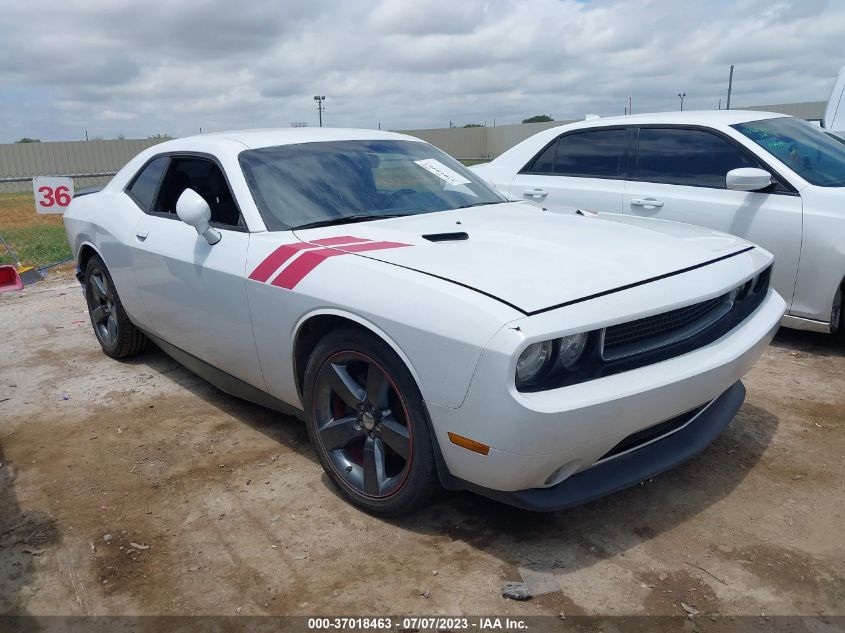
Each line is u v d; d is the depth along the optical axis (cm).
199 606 249
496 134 3434
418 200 377
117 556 280
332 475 312
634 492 310
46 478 348
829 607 235
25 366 520
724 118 536
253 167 366
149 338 488
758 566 257
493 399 231
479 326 234
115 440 386
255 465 349
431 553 271
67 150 3616
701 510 295
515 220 347
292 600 249
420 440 264
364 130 438
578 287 251
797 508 294
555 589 248
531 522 290
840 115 764
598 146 588
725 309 300
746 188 476
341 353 290
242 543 284
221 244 350
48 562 278
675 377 254
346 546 279
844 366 451
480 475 249
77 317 657
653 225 350
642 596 243
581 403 233
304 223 341
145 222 424
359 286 277
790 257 471
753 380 433
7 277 377
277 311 314
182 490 328
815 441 352
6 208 2042
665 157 547
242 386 376
